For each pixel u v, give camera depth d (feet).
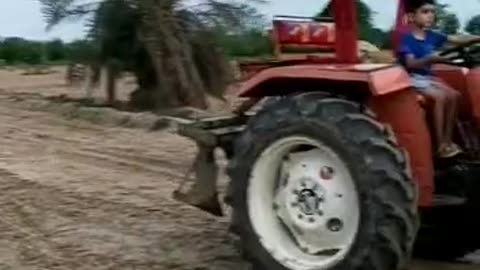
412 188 18.51
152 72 67.15
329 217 19.43
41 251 24.62
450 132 20.54
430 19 21.29
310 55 21.79
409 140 19.52
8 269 23.13
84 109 62.54
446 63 22.07
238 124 23.21
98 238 25.77
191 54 66.85
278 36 21.62
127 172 36.91
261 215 20.21
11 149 44.14
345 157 18.66
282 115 19.67
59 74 118.73
